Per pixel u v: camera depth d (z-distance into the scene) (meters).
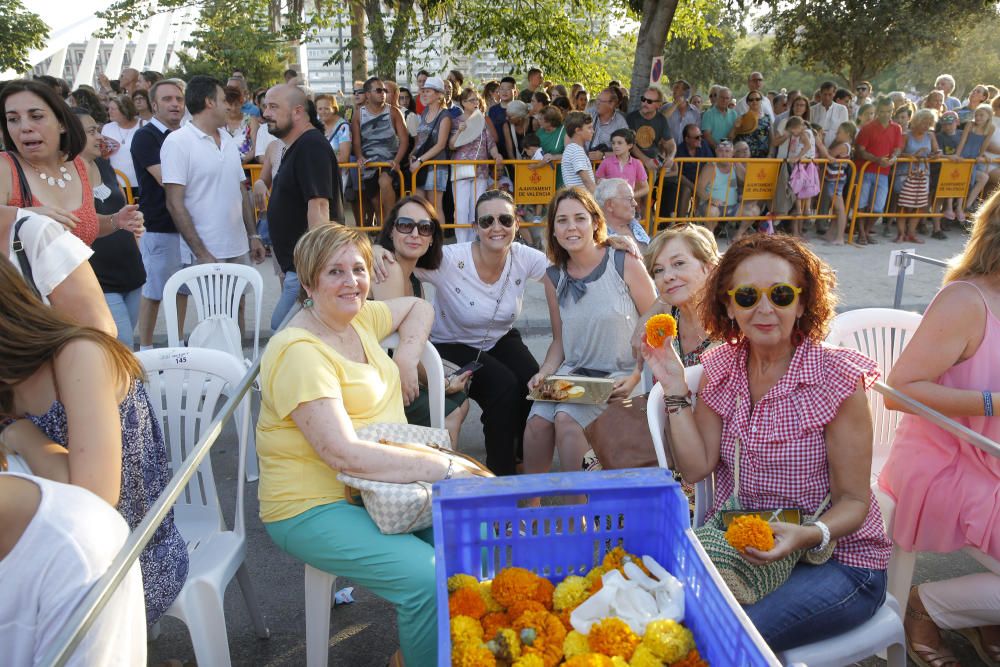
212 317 4.11
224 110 4.97
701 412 2.24
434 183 8.44
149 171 5.17
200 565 2.27
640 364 3.17
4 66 20.11
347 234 2.40
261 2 21.34
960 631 2.65
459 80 11.18
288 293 4.47
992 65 35.41
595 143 8.54
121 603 1.40
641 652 1.50
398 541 2.12
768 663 1.24
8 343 1.63
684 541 1.63
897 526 2.45
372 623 2.79
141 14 20.06
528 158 8.79
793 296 1.91
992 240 2.25
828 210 9.50
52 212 2.66
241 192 5.25
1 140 3.40
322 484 2.23
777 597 1.88
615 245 3.32
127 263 4.29
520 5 14.77
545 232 3.40
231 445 4.35
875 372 1.95
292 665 2.58
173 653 2.65
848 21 20.52
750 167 8.98
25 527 1.31
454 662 1.49
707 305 2.14
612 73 21.39
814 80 48.88
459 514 1.72
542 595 1.70
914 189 9.50
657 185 8.67
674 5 9.22
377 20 13.99
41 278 2.18
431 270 3.55
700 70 29.31
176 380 2.69
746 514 1.99
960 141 9.69
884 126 9.12
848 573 1.96
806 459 2.01
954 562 3.16
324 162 4.19
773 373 2.09
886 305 6.96
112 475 1.70
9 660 1.32
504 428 3.47
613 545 1.81
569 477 1.76
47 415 1.75
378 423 2.39
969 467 2.30
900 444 2.49
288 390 2.15
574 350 3.39
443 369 3.10
